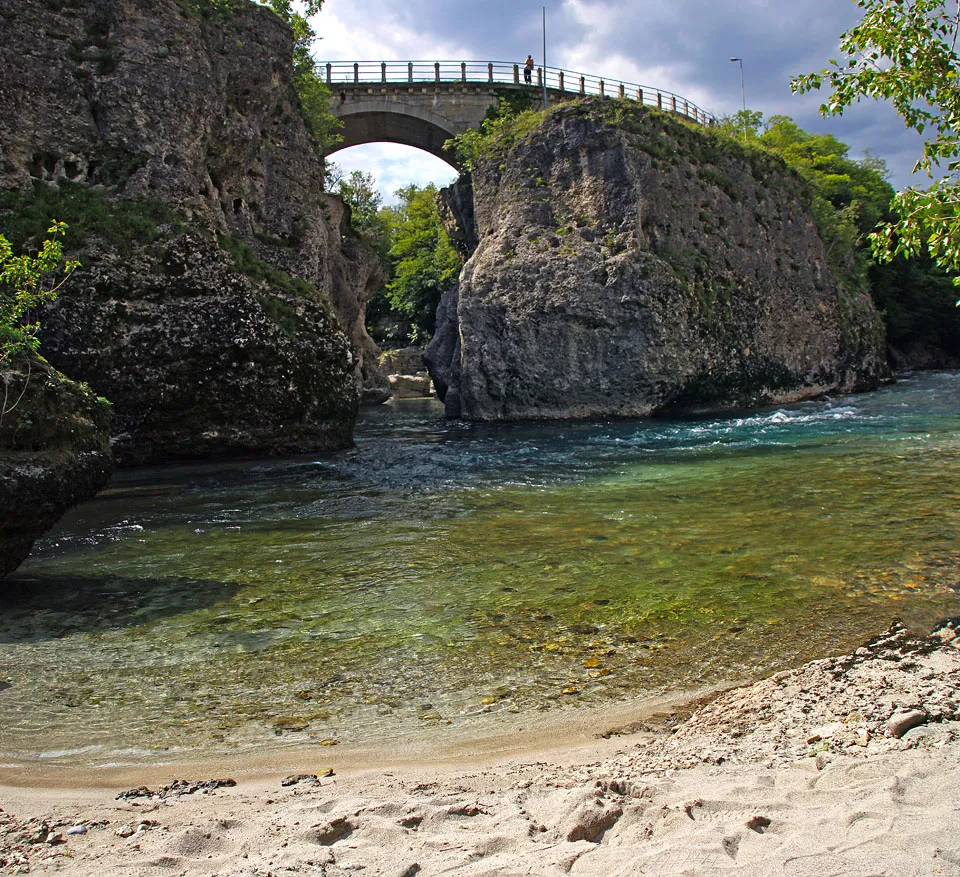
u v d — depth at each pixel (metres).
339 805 3.59
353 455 17.06
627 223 22.73
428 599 7.05
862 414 20.64
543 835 3.17
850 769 3.61
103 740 4.60
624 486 12.14
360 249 32.75
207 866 2.99
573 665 5.55
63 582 7.76
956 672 4.80
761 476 12.40
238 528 10.02
